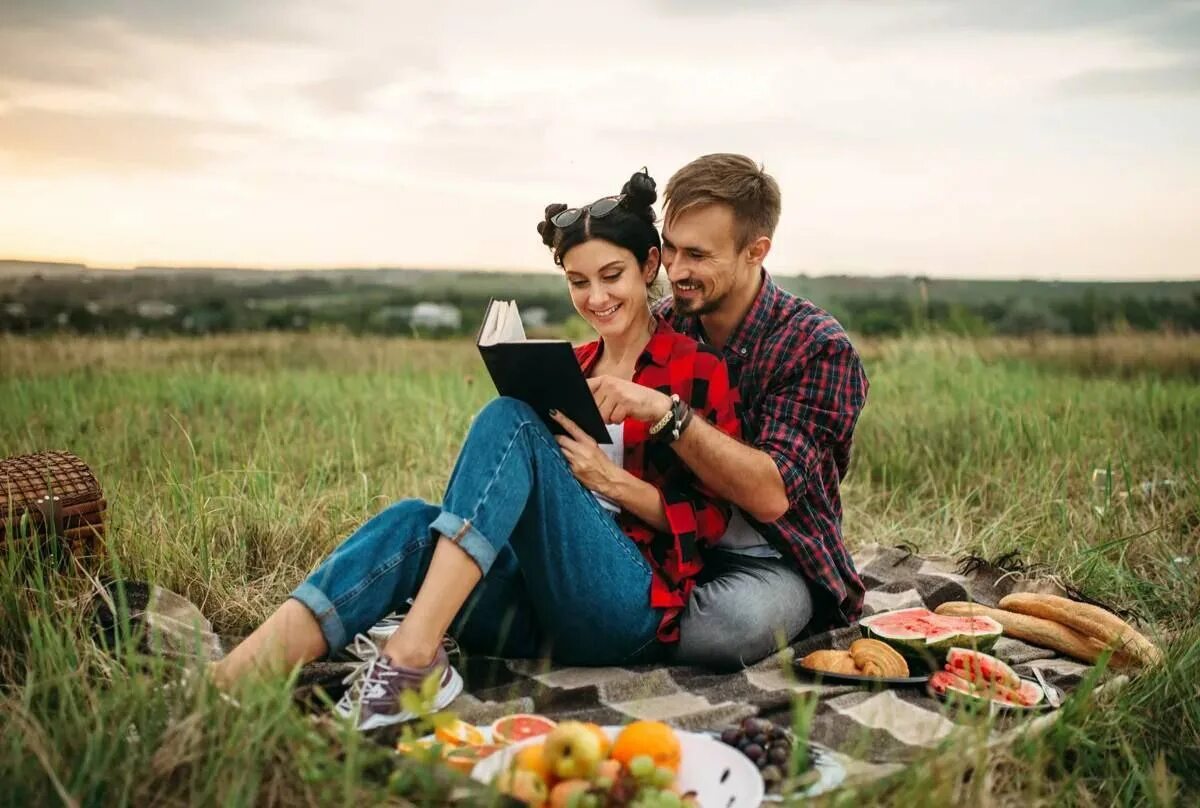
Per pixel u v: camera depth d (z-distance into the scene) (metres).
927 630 3.90
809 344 3.89
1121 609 4.51
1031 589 4.65
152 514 4.75
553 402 3.46
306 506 5.22
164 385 9.50
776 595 3.82
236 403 8.32
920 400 8.17
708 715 3.31
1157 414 7.48
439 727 2.87
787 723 3.33
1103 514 5.41
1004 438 6.68
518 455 3.39
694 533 3.71
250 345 13.67
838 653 3.76
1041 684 3.62
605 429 3.49
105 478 5.51
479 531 3.30
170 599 3.89
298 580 4.52
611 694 3.53
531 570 3.55
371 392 9.11
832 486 4.11
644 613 3.64
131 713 2.77
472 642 3.79
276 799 2.65
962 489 6.30
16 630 3.43
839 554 4.07
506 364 3.39
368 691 3.18
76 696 3.05
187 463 6.17
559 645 3.72
